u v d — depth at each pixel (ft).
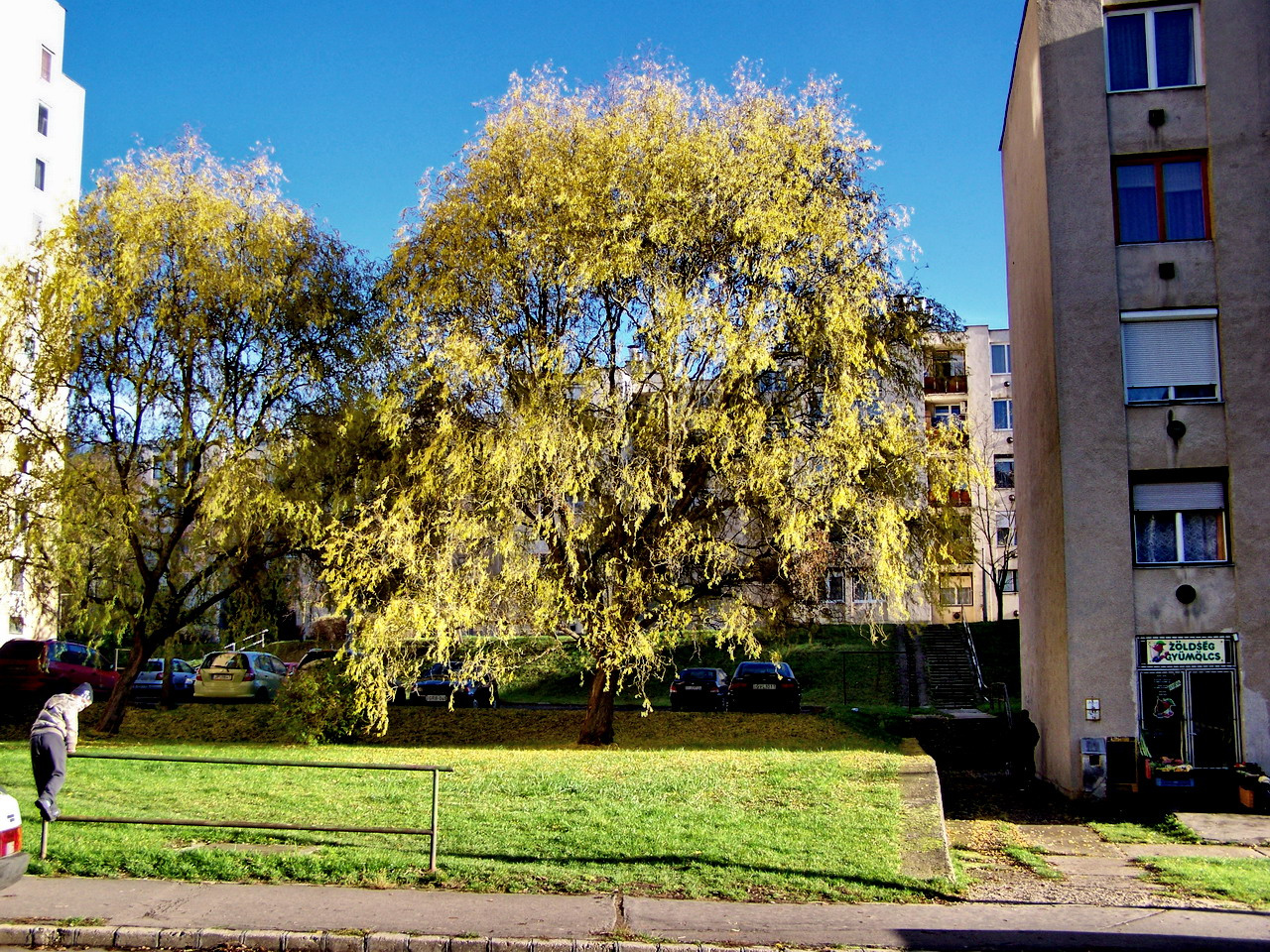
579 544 63.77
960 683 119.44
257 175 74.02
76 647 94.73
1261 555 60.85
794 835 38.04
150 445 73.15
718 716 80.84
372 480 70.54
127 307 69.31
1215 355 63.00
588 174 63.21
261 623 81.20
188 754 57.36
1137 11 65.82
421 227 66.54
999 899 32.86
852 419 59.88
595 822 39.65
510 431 60.44
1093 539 62.54
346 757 58.18
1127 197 65.00
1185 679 61.26
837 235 62.13
